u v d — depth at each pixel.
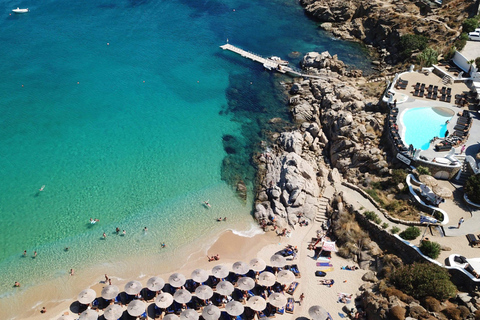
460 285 44.88
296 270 51.75
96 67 96.56
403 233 50.38
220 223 59.78
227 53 104.75
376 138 66.81
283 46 108.62
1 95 85.12
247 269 50.41
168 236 57.62
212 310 45.44
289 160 64.94
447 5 104.88
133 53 103.19
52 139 74.00
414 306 41.56
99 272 52.62
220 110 83.31
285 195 60.91
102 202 62.38
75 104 83.38
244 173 68.12
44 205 61.38
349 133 67.88
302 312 47.34
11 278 51.78
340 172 65.81
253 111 82.94
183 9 129.50
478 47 86.00
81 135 75.25
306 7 129.25
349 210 56.81
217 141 75.00
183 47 106.94
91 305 48.12
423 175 54.81
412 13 107.44
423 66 83.62
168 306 46.62
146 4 132.38
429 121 66.44
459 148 60.81
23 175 66.25
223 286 48.12
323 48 107.50
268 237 57.38
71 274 52.28
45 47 104.50
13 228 57.84
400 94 73.25
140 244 56.38
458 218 52.28
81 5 130.12
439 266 45.94
